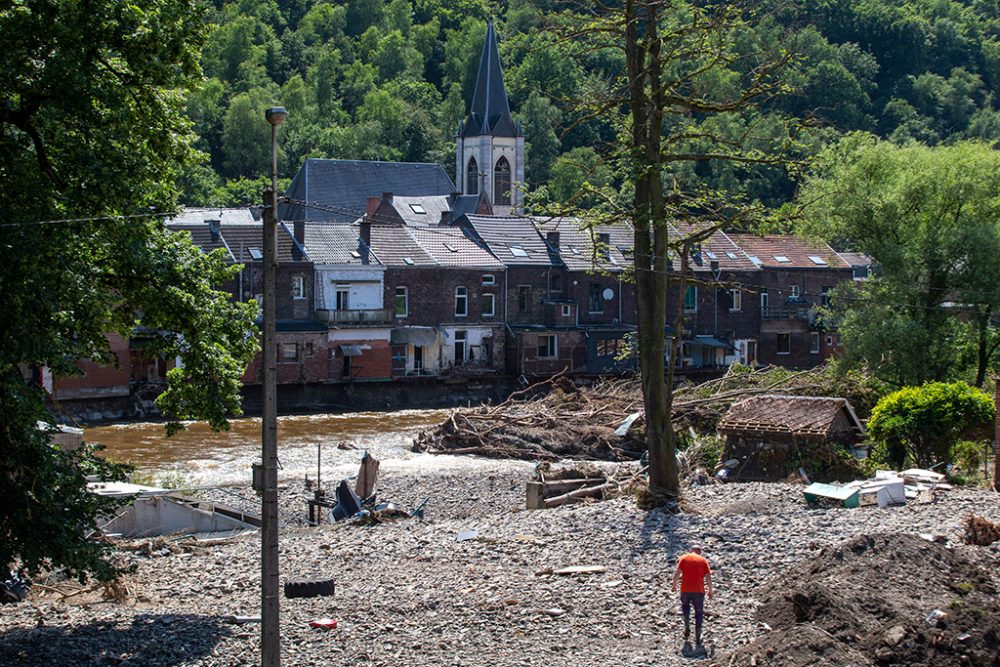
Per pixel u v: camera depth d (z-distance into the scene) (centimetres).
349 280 7131
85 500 2048
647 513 2852
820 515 2727
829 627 1872
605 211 3228
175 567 2603
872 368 4828
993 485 3216
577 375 7619
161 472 4488
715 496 3061
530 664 1848
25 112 1992
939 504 2812
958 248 4672
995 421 3262
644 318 3095
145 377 6341
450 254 7600
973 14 16075
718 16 2969
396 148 14550
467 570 2439
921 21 14400
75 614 2186
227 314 2275
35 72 1953
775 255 8350
